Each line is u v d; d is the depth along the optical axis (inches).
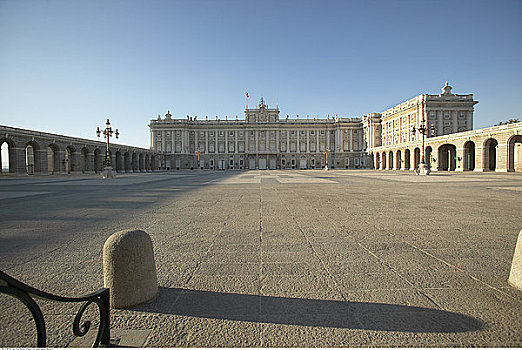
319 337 112.0
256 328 118.1
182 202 470.9
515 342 108.0
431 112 2470.5
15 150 1536.7
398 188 703.7
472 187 711.7
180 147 3663.9
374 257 196.7
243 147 3777.1
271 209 394.0
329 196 543.8
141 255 137.3
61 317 129.5
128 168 2583.7
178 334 114.8
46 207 424.5
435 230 269.1
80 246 226.2
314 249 214.7
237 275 169.3
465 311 128.5
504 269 174.2
